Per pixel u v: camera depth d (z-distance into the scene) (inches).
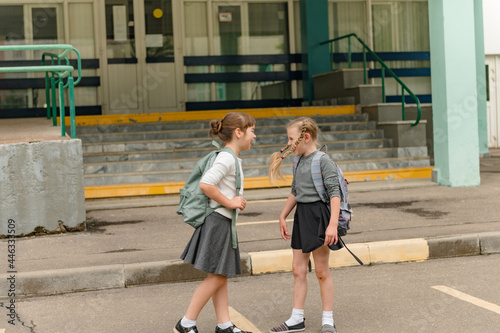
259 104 573.3
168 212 327.3
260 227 276.7
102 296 198.7
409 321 161.8
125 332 163.3
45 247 248.1
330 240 147.6
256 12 572.1
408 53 598.5
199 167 149.6
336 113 498.0
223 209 147.2
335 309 175.0
